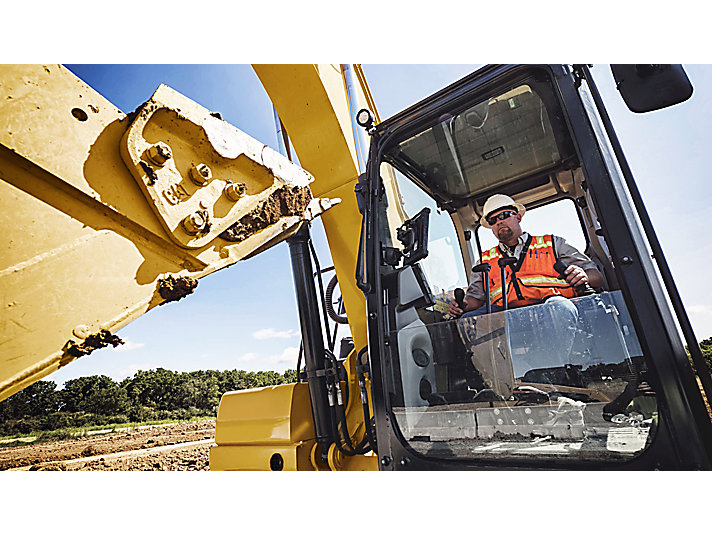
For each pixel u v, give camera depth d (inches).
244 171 48.7
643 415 43.9
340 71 96.1
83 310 32.2
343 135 90.1
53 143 32.7
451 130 76.4
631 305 44.9
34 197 31.6
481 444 52.4
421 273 74.2
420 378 58.8
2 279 28.9
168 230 38.8
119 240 35.9
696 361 42.6
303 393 78.2
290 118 92.8
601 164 50.7
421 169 87.8
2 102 30.9
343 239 90.0
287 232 53.5
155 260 38.3
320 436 75.5
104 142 36.3
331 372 78.4
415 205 86.8
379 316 63.3
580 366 48.8
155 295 37.3
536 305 53.4
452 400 55.9
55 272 31.4
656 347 42.8
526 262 76.0
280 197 52.1
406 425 57.9
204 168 42.8
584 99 56.5
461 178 93.7
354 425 80.5
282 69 89.0
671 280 45.1
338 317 91.7
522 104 71.8
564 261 74.7
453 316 77.8
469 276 98.8
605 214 48.6
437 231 94.0
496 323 55.3
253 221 48.1
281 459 71.7
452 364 57.5
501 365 53.9
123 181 37.0
